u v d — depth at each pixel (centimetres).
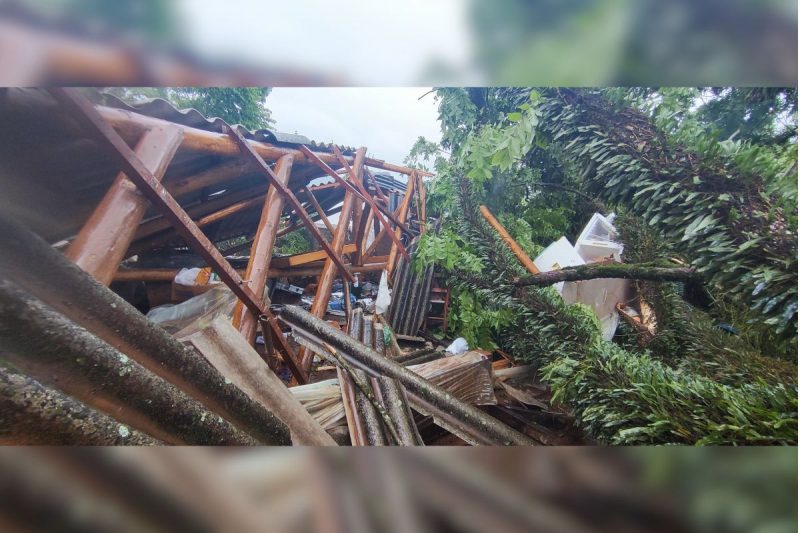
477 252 469
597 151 213
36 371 87
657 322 398
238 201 480
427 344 507
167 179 322
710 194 157
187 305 343
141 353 120
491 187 501
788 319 127
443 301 636
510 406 349
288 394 186
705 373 247
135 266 532
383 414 217
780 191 139
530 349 432
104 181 260
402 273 677
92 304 111
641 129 201
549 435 298
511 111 375
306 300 751
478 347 480
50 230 238
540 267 486
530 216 525
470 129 470
